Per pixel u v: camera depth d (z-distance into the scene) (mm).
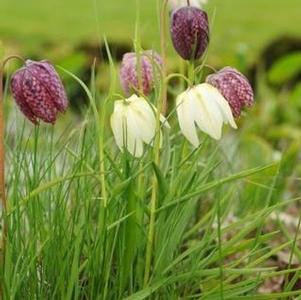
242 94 842
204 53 854
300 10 4301
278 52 2830
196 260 873
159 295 877
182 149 930
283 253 1153
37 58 3029
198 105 794
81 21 4270
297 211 1486
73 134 999
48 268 870
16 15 4371
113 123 810
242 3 4426
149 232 845
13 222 864
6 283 830
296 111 2092
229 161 1243
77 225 890
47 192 940
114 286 858
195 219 1086
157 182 839
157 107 820
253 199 1200
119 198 841
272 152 1562
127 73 890
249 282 876
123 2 4633
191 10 829
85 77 2338
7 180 1038
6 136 1041
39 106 803
